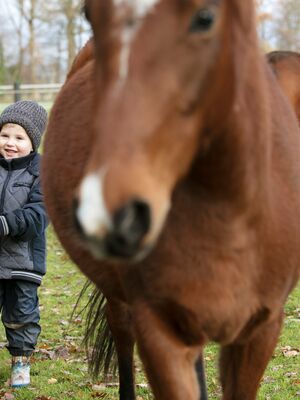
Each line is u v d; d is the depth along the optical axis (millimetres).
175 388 2383
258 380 2697
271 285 2461
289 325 5469
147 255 2312
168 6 1729
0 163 4211
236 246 2295
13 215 3984
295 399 4086
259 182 2291
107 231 1600
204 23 1761
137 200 1620
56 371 4609
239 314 2393
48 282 7164
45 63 31094
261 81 2275
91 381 4418
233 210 2250
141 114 1692
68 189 2912
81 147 2857
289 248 2475
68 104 3221
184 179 2211
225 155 2133
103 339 3918
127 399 3764
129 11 1725
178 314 2365
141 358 2475
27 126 4211
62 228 3094
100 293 3939
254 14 2189
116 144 1666
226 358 2752
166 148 1750
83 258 2930
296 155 2658
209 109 1885
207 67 1805
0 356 4906
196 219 2256
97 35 1818
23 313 4215
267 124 2318
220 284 2309
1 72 29562
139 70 1710
